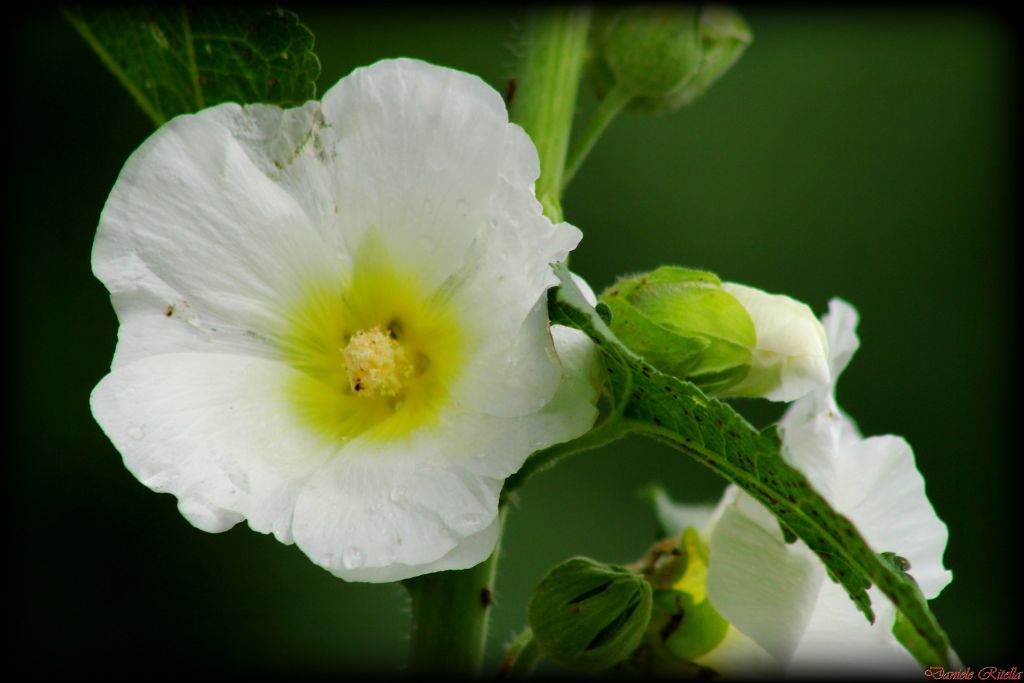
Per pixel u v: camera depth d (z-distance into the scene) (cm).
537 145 63
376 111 59
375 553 57
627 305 60
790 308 60
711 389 60
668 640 62
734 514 61
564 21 63
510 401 58
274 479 58
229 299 59
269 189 59
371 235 60
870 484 62
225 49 62
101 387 58
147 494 80
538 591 60
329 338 61
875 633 60
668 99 65
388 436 59
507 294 58
